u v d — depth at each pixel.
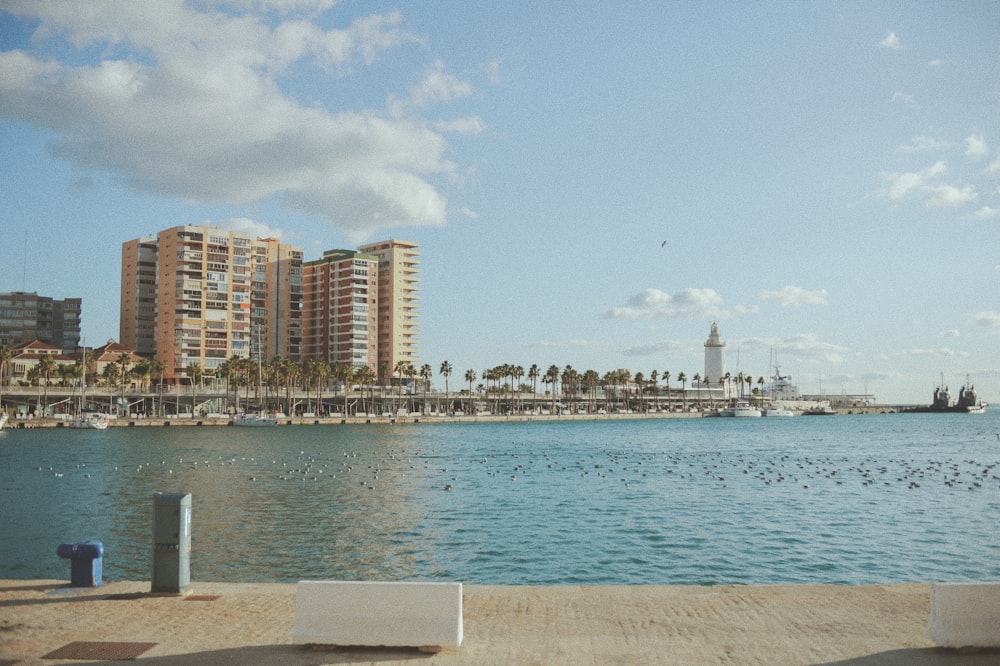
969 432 189.25
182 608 16.34
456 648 13.71
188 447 116.00
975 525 43.91
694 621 15.40
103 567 32.28
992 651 13.55
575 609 16.25
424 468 82.94
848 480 69.00
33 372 183.88
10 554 35.44
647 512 49.50
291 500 55.47
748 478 71.62
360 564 33.50
